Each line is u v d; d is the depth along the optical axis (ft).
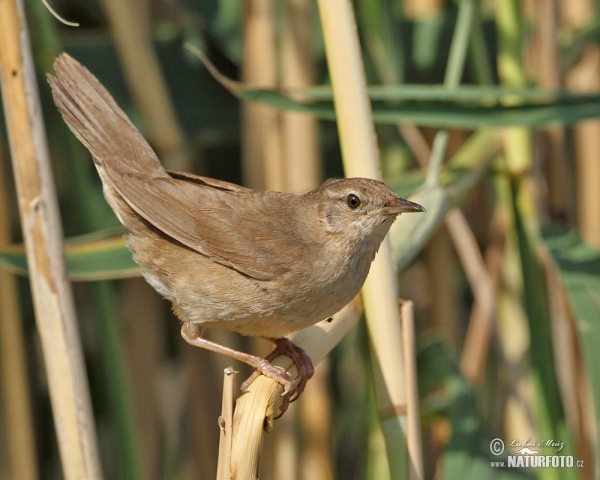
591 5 38.42
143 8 33.96
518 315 37.52
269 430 18.67
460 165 29.60
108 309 30.99
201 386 35.06
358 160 22.88
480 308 36.01
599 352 25.58
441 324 36.86
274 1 31.50
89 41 35.40
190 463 40.06
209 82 36.60
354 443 40.09
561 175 33.27
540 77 32.91
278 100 26.08
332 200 24.77
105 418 37.78
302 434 32.68
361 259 24.76
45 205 21.62
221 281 25.04
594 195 36.58
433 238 36.78
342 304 25.17
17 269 24.90
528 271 30.35
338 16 21.97
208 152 39.32
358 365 37.70
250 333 25.91
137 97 32.07
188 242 25.07
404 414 21.30
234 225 25.32
